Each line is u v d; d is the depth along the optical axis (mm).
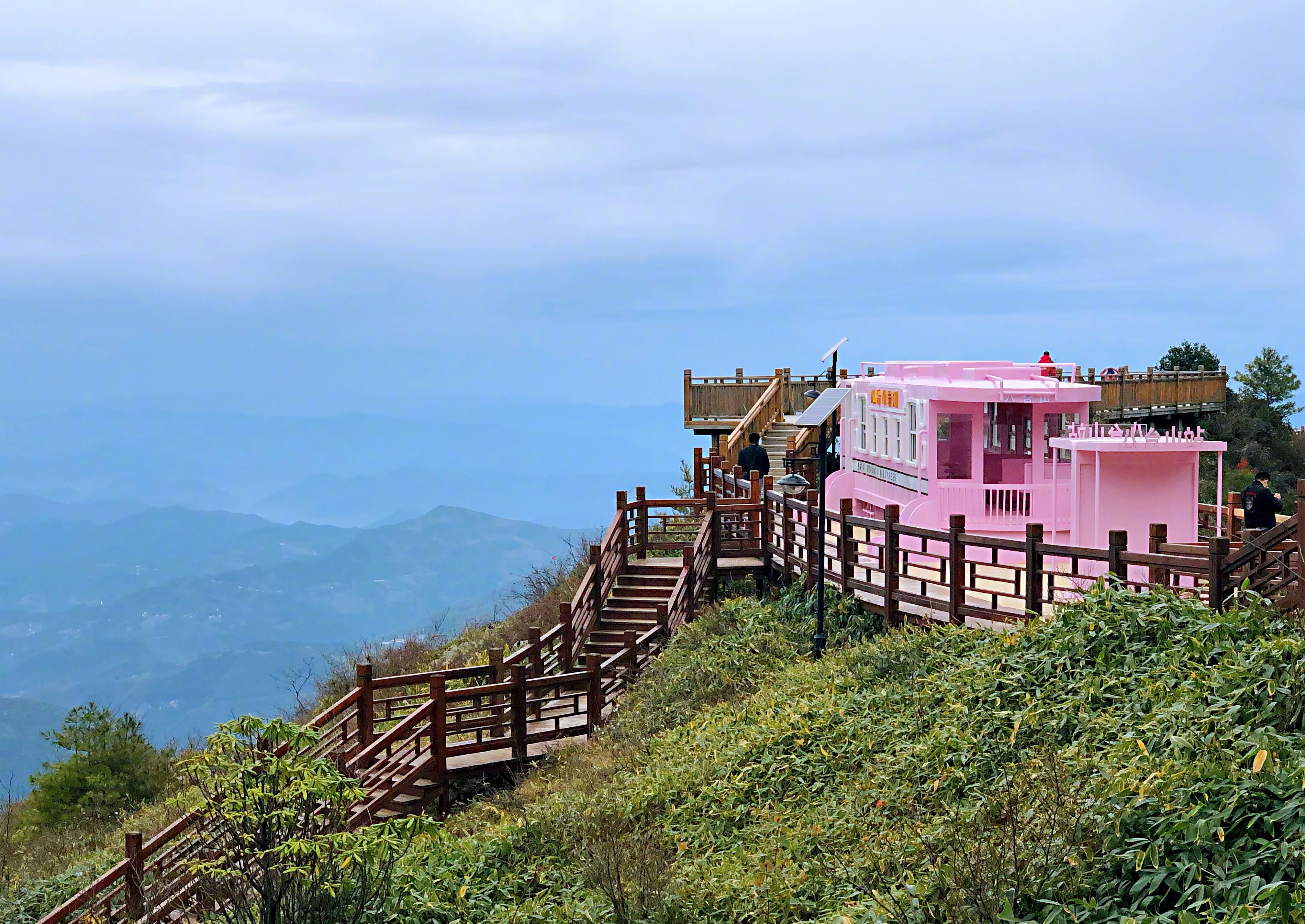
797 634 17562
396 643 29234
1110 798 8094
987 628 13555
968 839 8555
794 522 20062
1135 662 10328
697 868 10281
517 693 16203
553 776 15031
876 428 21953
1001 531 18281
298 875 9664
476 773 15992
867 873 8992
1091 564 15438
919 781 10211
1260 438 39719
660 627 19438
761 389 34406
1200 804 7582
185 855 12570
